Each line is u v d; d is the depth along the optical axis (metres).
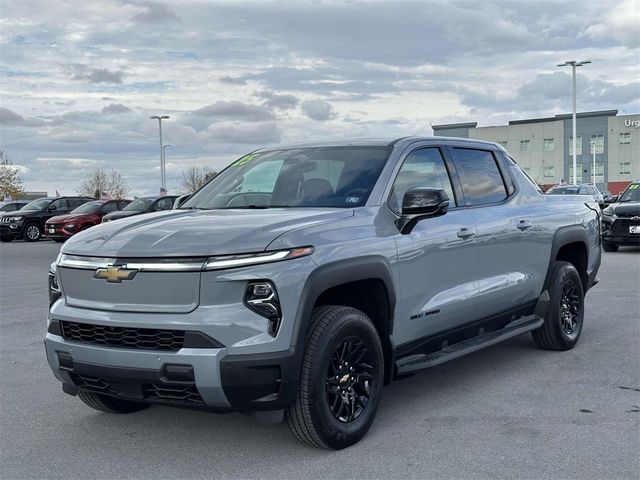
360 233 4.26
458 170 5.45
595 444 4.16
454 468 3.83
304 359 3.85
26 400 5.27
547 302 6.30
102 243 4.04
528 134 87.50
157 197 24.34
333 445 4.04
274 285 3.71
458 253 5.06
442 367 6.04
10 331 7.95
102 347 3.85
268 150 5.57
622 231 15.59
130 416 4.84
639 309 8.61
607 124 83.50
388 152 4.91
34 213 26.69
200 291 3.70
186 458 4.05
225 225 4.00
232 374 3.62
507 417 4.68
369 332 4.21
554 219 6.36
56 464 4.00
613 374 5.72
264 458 4.02
